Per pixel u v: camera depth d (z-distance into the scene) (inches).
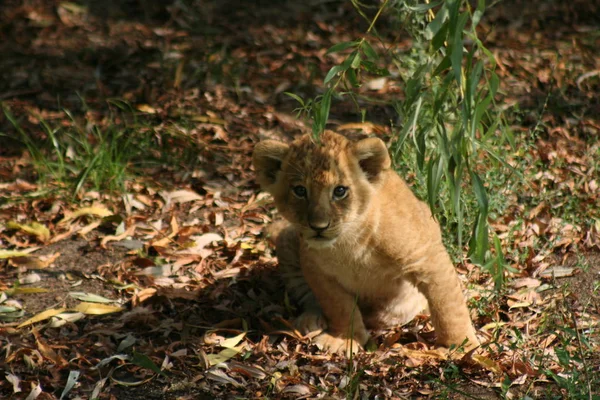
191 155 549.0
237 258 427.5
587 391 293.9
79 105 620.1
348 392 314.3
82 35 743.7
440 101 270.5
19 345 353.4
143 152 551.8
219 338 359.3
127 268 423.2
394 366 335.6
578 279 400.8
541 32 767.1
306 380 331.9
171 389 327.9
